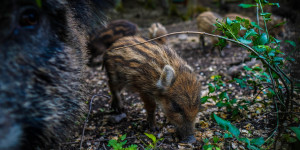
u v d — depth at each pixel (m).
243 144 0.89
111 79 1.14
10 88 0.61
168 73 0.95
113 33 1.53
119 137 0.99
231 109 1.05
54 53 0.71
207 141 0.88
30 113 0.64
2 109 0.57
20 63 0.63
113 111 1.19
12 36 0.63
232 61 1.54
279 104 1.03
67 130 0.76
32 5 0.66
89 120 1.13
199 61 1.62
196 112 0.96
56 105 0.70
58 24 0.73
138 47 1.08
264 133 0.93
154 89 1.00
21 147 0.63
